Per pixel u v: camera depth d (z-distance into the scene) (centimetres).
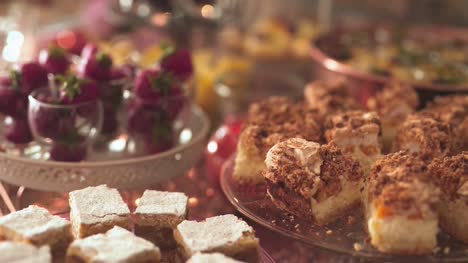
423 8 130
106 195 67
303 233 66
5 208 71
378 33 122
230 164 78
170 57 83
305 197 67
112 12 114
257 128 76
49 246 61
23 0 118
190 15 111
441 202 67
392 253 64
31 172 74
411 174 64
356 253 64
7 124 81
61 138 77
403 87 86
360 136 73
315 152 68
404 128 77
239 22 129
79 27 120
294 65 118
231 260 60
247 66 111
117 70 83
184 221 65
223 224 65
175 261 65
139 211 66
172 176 78
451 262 63
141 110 81
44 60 81
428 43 118
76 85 76
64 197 73
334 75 97
